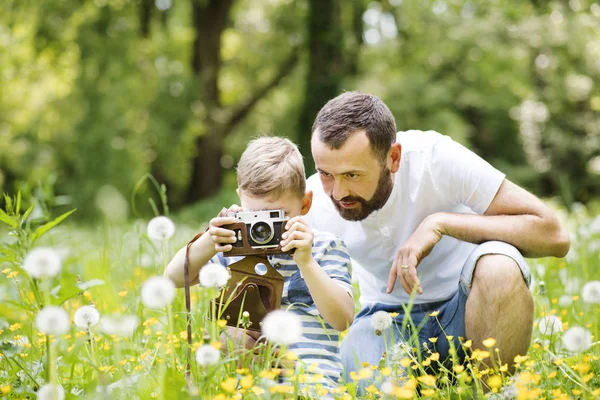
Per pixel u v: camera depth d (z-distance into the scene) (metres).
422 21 17.41
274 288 2.28
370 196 2.40
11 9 15.21
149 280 1.76
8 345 2.26
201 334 2.40
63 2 15.09
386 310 2.72
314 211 2.70
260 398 1.75
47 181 3.35
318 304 2.25
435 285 2.61
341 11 16.88
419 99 16.34
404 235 2.59
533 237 2.40
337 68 16.59
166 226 2.17
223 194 15.34
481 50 17.28
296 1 17.80
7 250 2.26
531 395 1.67
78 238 6.09
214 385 1.97
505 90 17.98
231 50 19.14
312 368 1.95
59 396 1.76
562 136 19.44
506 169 19.19
